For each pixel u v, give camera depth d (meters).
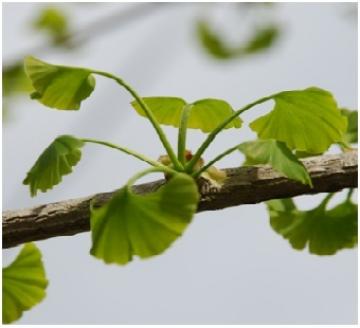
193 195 0.64
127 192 0.64
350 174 0.67
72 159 0.66
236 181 0.66
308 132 0.68
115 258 0.64
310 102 0.68
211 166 0.67
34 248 0.68
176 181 0.64
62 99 0.68
